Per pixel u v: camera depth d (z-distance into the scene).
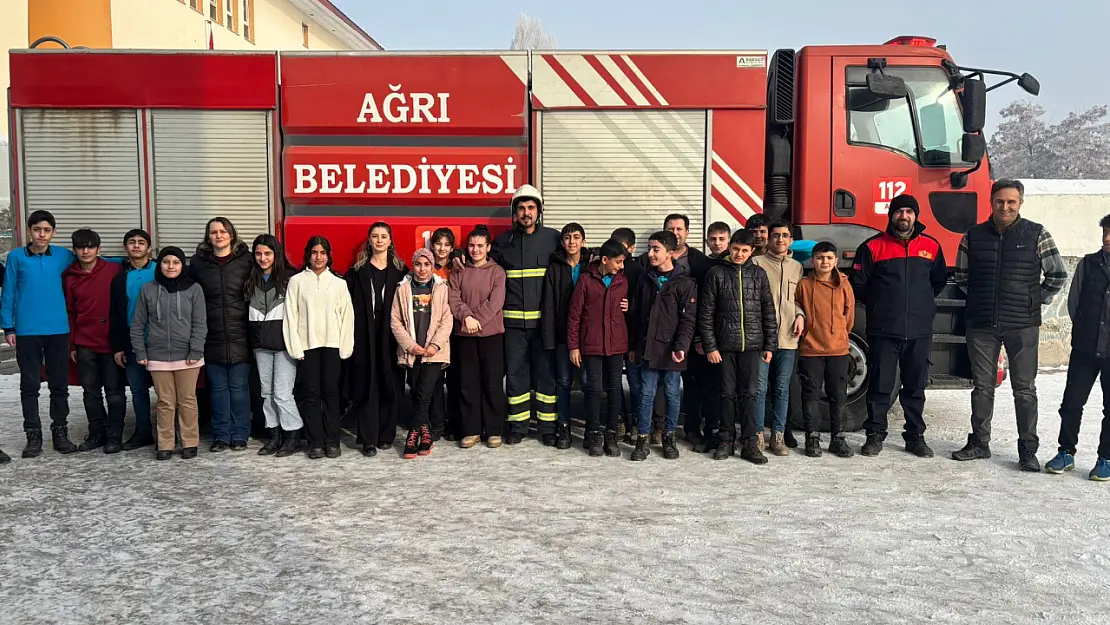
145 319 5.25
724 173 5.91
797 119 6.05
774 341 5.22
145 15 15.45
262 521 4.07
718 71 5.87
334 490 4.61
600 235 5.96
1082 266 4.91
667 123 5.91
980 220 6.00
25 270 5.29
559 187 5.92
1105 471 4.82
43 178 5.85
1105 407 4.83
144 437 5.68
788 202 6.17
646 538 3.83
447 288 5.45
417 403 5.38
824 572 3.45
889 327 5.31
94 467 5.13
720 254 5.41
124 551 3.68
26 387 5.36
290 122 5.78
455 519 4.10
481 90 5.82
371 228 5.43
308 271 5.33
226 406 5.54
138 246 5.46
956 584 3.33
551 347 5.49
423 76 5.80
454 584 3.30
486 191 5.88
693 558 3.58
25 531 3.94
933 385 5.74
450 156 5.84
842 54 5.96
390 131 5.83
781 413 5.46
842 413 5.44
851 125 5.98
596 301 5.34
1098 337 4.77
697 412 5.78
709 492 4.58
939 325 5.96
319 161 5.81
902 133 6.01
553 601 3.14
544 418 5.69
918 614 3.05
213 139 5.84
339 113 5.80
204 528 3.97
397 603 3.12
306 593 3.22
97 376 5.53
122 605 3.13
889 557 3.62
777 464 5.22
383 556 3.60
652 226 5.95
